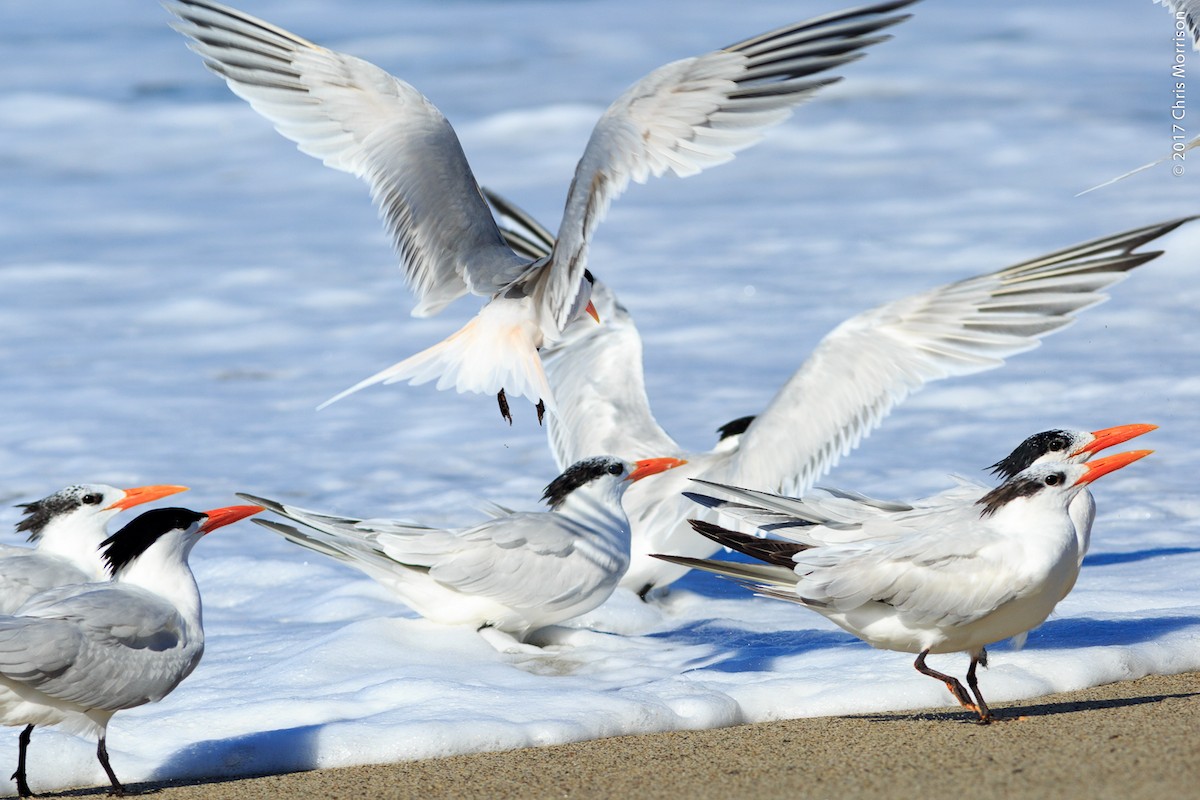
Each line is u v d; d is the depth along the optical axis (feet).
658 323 74.49
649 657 34.96
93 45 167.22
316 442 57.57
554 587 34.88
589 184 27.58
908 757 25.35
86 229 100.27
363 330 75.61
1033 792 22.53
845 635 36.68
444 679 31.60
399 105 33.45
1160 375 62.13
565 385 43.57
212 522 28.25
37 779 27.45
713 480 39.24
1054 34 168.35
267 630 37.55
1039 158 113.80
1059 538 27.68
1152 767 23.39
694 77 27.66
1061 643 33.14
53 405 62.54
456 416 61.72
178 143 130.11
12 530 46.55
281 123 33.58
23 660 24.94
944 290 35.55
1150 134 119.96
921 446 54.39
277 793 25.75
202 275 87.40
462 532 35.22
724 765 25.89
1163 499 46.80
